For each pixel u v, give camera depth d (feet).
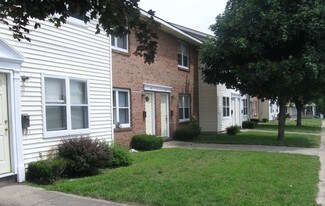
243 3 57.67
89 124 38.73
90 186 25.95
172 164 35.73
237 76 56.59
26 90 30.40
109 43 42.98
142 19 18.16
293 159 40.27
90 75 39.45
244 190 25.25
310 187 26.63
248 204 21.93
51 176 28.19
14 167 28.22
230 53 56.95
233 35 56.59
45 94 32.81
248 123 103.96
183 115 72.13
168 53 64.49
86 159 31.09
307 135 76.74
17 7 16.42
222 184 26.78
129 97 50.98
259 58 55.72
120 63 48.88
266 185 26.76
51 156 31.65
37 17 16.52
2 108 27.86
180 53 71.36
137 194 23.94
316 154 46.26
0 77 27.84
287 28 51.57
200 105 81.71
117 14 16.31
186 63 74.33
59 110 34.58
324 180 30.25
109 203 22.56
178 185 26.32
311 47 51.75
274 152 46.88
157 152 45.70
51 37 33.71
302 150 50.47
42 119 31.94
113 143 37.78
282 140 63.00
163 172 31.42
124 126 49.62
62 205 22.06
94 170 32.19
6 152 27.96
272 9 53.57
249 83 55.01
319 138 69.92
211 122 81.15
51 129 33.42
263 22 53.01
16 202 22.57
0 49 27.55
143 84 54.65
